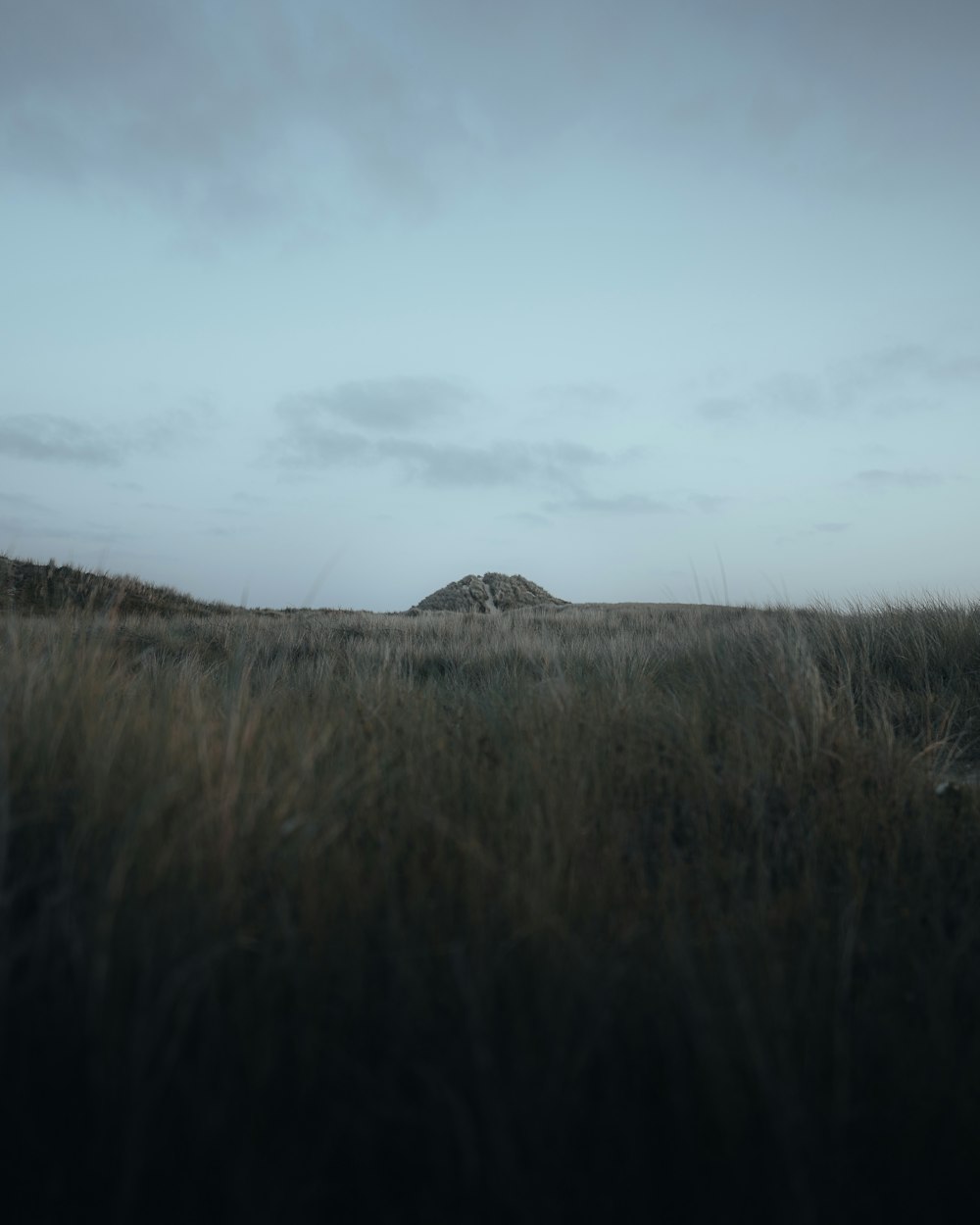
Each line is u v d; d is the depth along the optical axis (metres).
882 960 2.42
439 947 2.05
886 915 2.67
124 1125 1.49
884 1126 1.77
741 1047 1.81
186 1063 1.66
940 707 6.36
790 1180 1.52
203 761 2.72
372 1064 1.79
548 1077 1.63
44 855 2.31
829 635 8.43
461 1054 1.73
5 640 4.40
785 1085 1.67
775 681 4.75
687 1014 1.86
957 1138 1.73
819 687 4.68
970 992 2.24
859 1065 1.91
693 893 2.66
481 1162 1.54
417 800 3.00
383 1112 1.63
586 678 5.84
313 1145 1.59
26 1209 1.47
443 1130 1.58
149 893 2.05
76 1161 1.52
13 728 2.80
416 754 3.54
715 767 3.82
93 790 2.49
